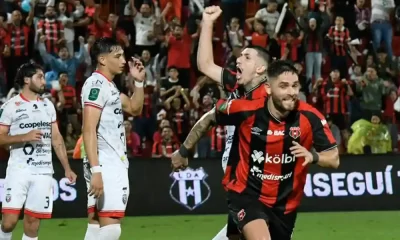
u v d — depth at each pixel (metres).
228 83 12.95
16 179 15.41
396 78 35.09
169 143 28.19
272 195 11.23
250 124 11.02
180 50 31.77
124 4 34.44
